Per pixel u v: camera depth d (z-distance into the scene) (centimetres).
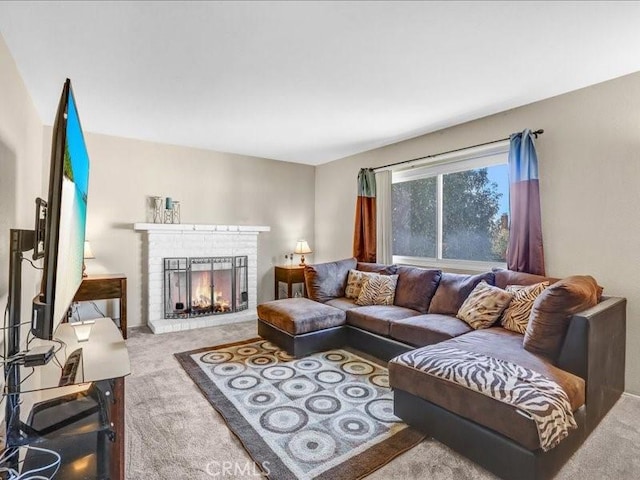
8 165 207
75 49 217
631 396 247
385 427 207
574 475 166
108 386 148
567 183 288
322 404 234
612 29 197
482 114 338
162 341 371
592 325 193
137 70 246
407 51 221
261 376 279
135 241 432
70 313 375
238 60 233
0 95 193
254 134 408
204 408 228
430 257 413
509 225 328
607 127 265
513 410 156
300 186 575
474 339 236
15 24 190
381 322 309
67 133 114
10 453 121
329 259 561
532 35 203
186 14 183
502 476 161
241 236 500
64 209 116
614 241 263
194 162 473
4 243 193
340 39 208
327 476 165
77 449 135
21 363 118
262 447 187
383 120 356
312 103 310
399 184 452
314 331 327
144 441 192
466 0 172
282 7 178
